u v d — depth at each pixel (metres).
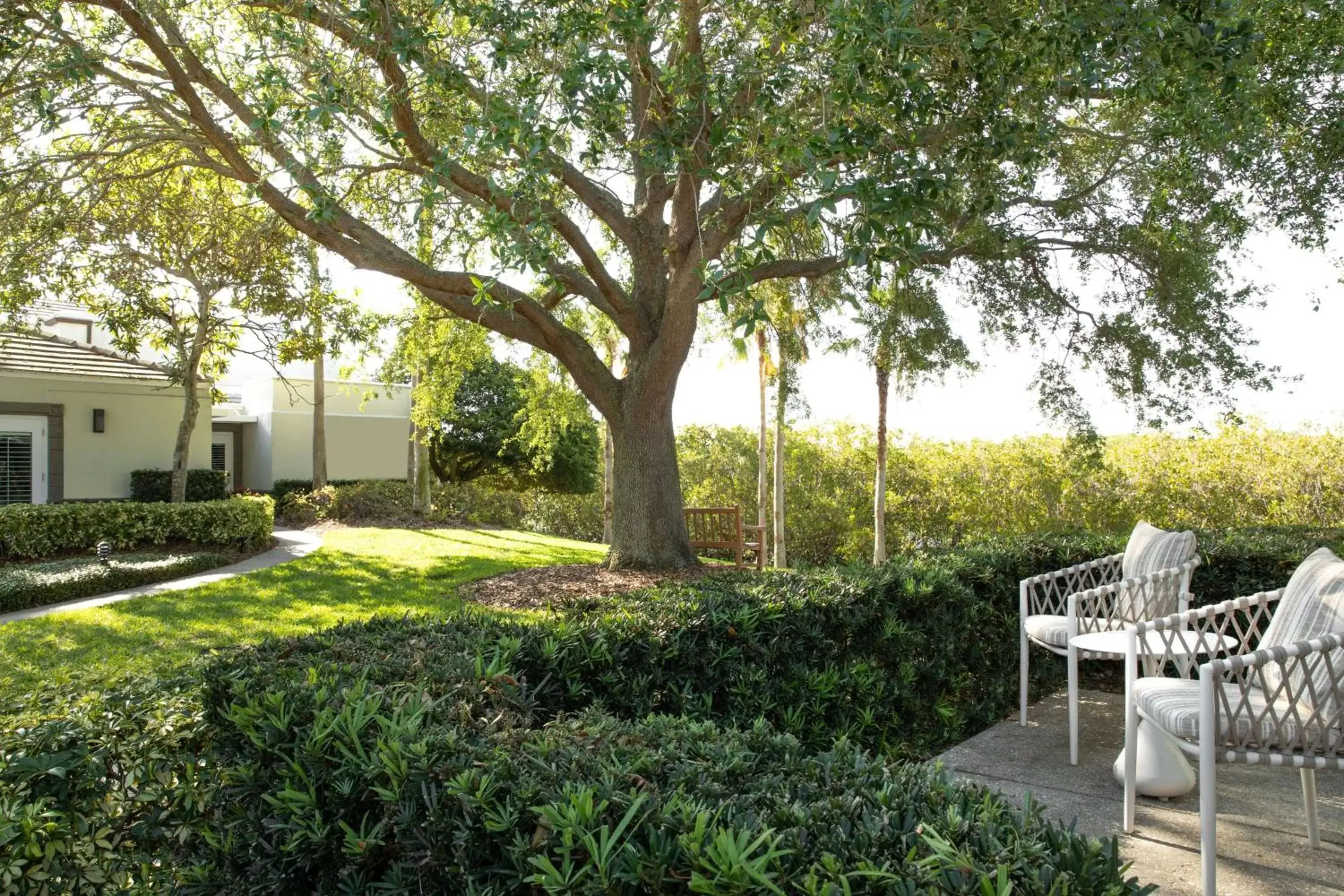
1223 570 6.24
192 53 8.04
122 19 7.63
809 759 1.96
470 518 19.42
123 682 3.26
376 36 6.40
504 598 8.83
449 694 2.39
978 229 8.51
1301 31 7.16
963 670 5.03
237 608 8.34
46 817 2.34
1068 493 12.88
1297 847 3.42
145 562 10.93
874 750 4.18
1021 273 9.91
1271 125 7.64
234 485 23.45
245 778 2.19
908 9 4.45
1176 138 7.12
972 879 1.34
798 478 18.03
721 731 2.40
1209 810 2.90
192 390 13.97
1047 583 5.34
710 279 4.19
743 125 5.98
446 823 1.75
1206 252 8.91
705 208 9.24
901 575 4.73
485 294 4.70
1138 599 4.60
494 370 24.69
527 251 4.74
